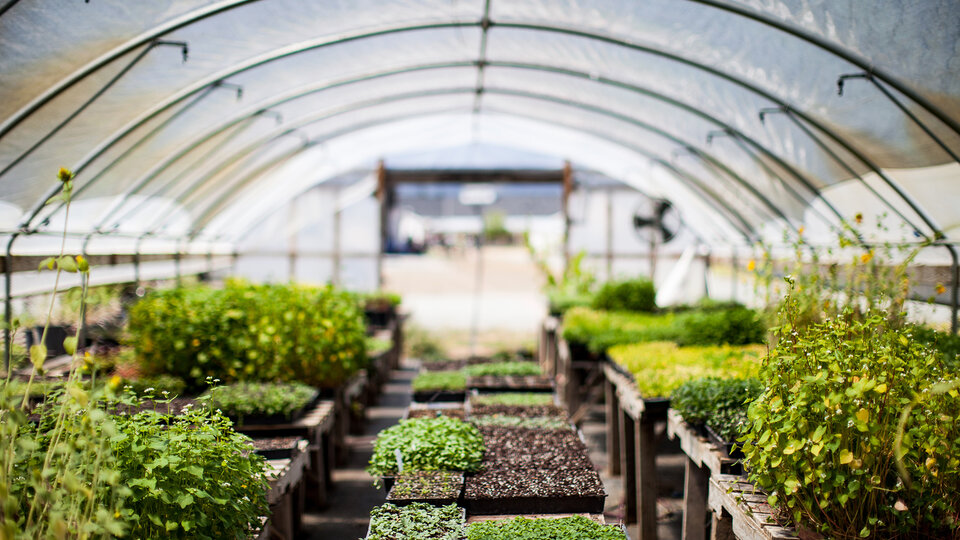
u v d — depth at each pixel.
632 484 6.25
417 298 21.92
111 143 5.79
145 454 2.95
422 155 13.80
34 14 3.97
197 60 5.43
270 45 5.70
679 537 5.85
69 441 2.63
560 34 6.21
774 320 5.16
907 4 4.09
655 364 6.12
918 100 4.89
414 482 4.04
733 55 5.69
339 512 6.30
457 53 6.96
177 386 5.68
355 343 7.17
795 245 5.43
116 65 4.85
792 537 3.00
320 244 13.66
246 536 3.18
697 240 13.05
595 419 9.63
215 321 6.20
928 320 6.25
